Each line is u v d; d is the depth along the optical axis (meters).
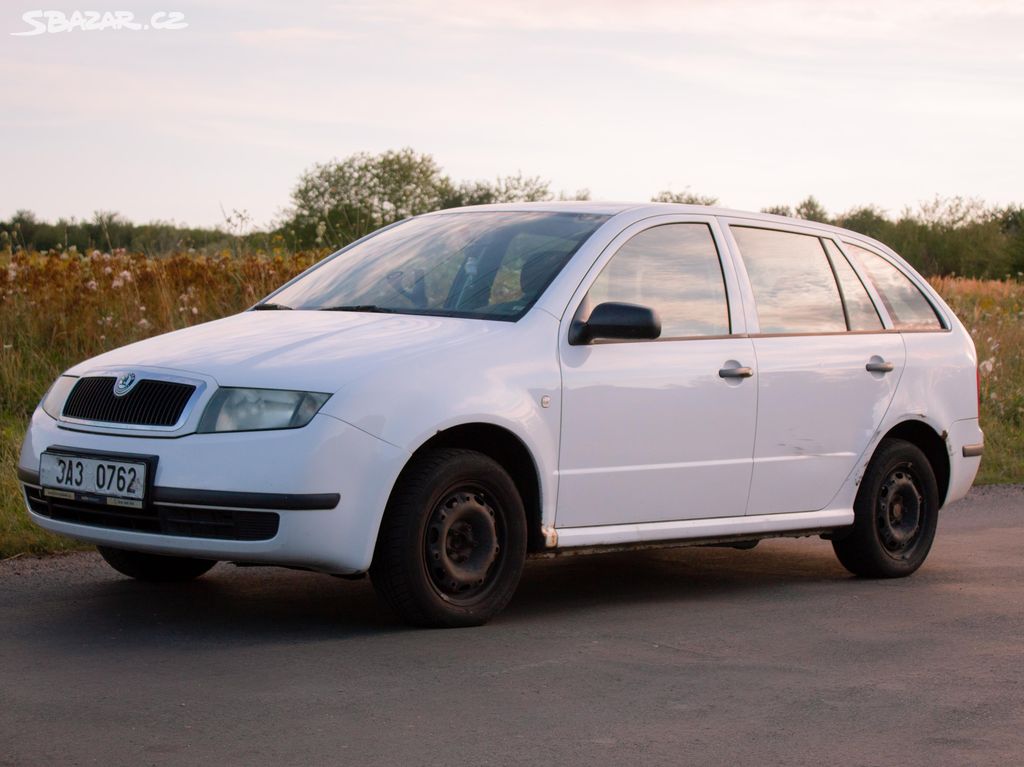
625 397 8.38
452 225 9.38
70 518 7.69
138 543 7.35
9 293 16.48
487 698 6.27
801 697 6.45
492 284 8.46
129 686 6.32
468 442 7.96
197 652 7.06
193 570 9.16
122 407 7.51
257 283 17.83
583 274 8.44
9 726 5.64
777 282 9.61
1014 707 6.37
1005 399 20.06
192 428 7.21
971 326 24.16
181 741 5.48
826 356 9.63
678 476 8.70
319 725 5.77
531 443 7.91
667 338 8.74
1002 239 67.94
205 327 8.48
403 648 7.21
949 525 13.02
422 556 7.55
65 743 5.43
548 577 9.89
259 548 7.08
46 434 7.79
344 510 7.16
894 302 10.48
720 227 9.41
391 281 8.82
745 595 9.32
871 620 8.46
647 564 10.60
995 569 10.58
